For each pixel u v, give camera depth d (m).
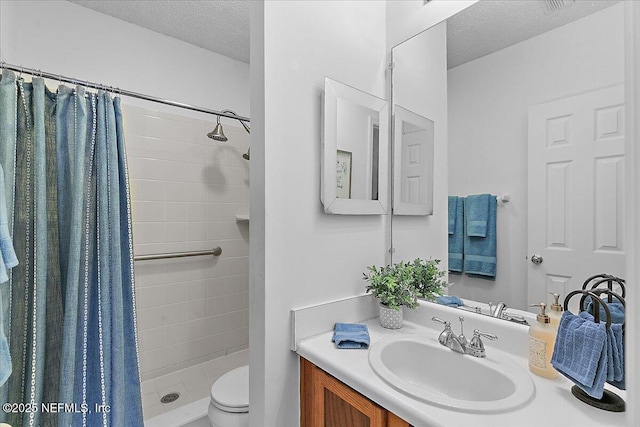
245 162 2.53
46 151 1.22
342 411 0.97
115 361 1.25
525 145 1.07
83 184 1.25
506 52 1.13
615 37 0.89
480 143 1.20
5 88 1.12
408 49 1.43
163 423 1.58
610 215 0.89
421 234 1.39
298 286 1.16
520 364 0.97
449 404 0.74
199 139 2.29
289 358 1.13
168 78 2.16
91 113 1.31
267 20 1.08
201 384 2.02
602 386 0.71
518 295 1.09
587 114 0.94
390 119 1.51
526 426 0.68
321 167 1.23
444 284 1.29
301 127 1.17
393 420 0.81
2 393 1.09
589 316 0.79
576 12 0.96
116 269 1.28
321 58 1.24
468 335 1.17
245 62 2.55
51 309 1.22
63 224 1.25
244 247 2.52
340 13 1.32
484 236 1.18
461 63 1.25
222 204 2.40
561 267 0.99
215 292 2.36
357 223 1.38
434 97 1.34
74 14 1.83
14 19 1.62
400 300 1.26
